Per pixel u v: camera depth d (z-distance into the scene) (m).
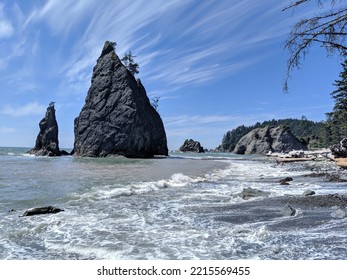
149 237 7.18
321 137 126.56
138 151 71.31
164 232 7.59
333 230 7.70
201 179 19.72
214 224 8.41
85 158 58.97
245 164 41.66
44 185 15.55
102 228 7.93
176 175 21.27
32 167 29.25
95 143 68.25
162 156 79.88
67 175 21.20
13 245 6.65
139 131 70.88
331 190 14.76
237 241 6.88
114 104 70.19
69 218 8.93
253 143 134.75
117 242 6.82
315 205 10.72
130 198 12.38
